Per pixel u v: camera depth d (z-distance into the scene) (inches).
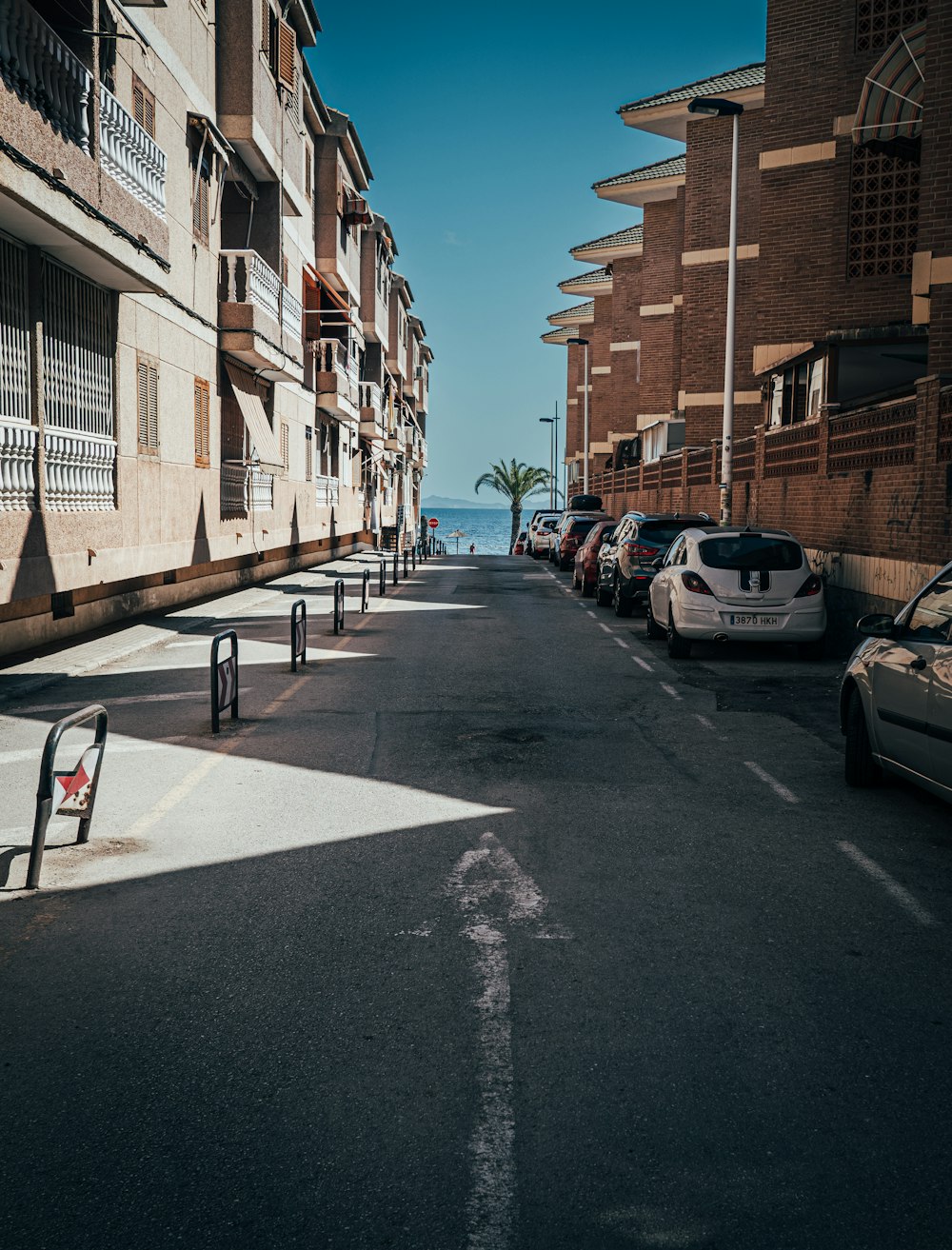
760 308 1040.8
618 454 2011.6
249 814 285.0
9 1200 122.8
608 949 196.9
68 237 508.7
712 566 580.1
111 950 195.6
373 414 1798.7
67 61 502.9
